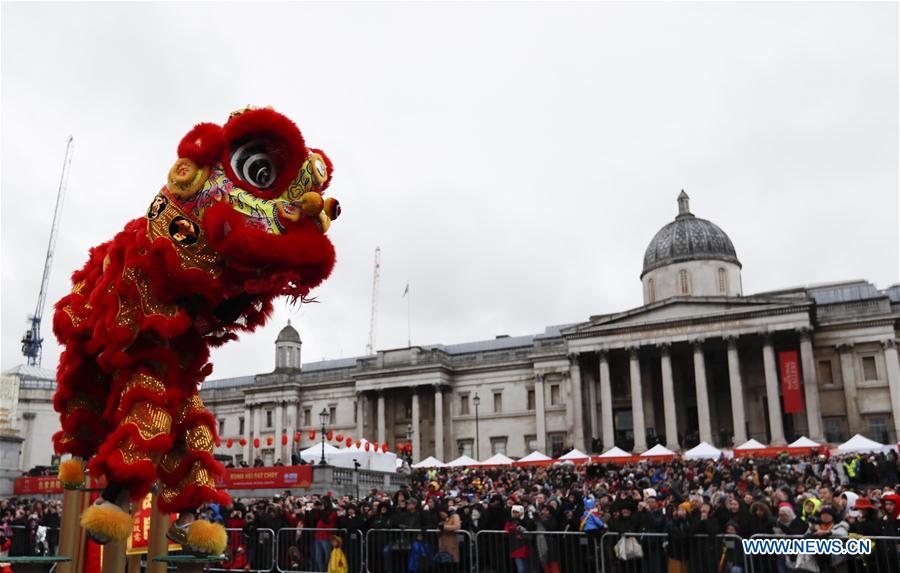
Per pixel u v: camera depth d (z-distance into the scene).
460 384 86.62
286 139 5.39
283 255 5.15
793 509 17.22
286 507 23.14
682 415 75.12
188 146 5.38
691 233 79.50
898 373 67.94
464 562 17.89
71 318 5.73
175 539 5.52
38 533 22.95
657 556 15.97
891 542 13.77
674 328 70.81
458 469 56.56
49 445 85.69
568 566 16.86
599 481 34.19
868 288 79.88
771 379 67.06
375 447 49.44
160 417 5.20
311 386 93.06
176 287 5.36
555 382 81.50
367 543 18.69
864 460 36.09
